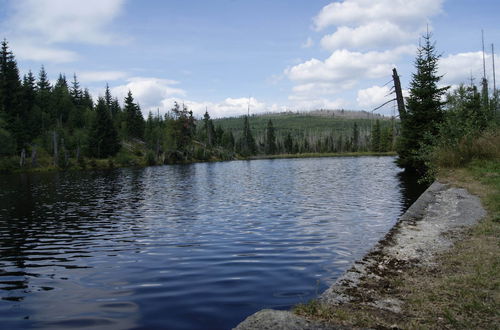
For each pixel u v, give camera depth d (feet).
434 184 56.65
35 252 38.70
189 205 73.10
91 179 156.87
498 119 86.07
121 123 392.68
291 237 41.37
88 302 23.75
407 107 103.40
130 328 19.27
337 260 31.45
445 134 77.05
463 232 29.09
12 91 293.64
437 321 15.03
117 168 262.88
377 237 39.81
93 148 301.84
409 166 110.52
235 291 24.22
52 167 247.91
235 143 522.88
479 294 17.31
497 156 66.54
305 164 249.75
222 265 31.12
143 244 41.11
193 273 29.14
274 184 112.98
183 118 378.32
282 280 26.32
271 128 549.13
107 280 28.53
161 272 29.96
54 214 64.69
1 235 47.52
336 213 56.24
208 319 19.77
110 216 61.72
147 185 122.42
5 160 227.61
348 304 17.13
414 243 27.02
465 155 70.33
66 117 372.58
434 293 17.88
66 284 27.91
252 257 33.40
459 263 22.00
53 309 22.75
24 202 82.53
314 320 15.47
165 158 330.34
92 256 36.55
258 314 16.26
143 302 23.09
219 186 113.19
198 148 397.39
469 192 46.91
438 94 99.55
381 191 80.12
